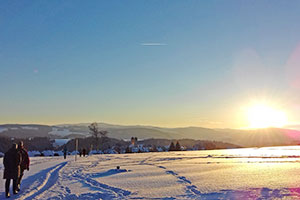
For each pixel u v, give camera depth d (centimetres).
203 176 1775
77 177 1930
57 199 1166
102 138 12300
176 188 1339
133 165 2886
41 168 2664
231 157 4197
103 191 1323
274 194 1088
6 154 1277
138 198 1125
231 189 1232
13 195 1277
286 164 2672
